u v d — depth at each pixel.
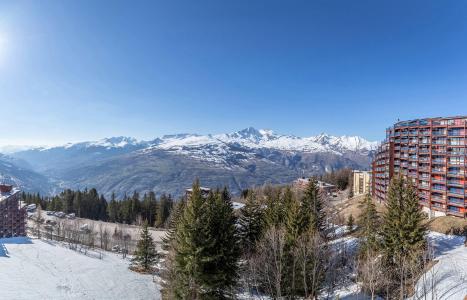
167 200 186.12
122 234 143.75
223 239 48.59
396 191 60.53
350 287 56.94
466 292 45.56
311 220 61.47
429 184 103.81
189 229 46.00
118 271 78.12
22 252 85.38
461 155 95.44
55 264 78.06
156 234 149.62
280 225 63.75
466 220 89.44
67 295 60.41
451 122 99.38
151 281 73.88
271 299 52.53
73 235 127.50
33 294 58.56
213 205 51.06
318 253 50.91
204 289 46.16
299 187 181.25
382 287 53.88
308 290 52.19
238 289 54.41
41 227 161.25
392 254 56.69
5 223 133.25
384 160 127.75
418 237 55.44
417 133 109.62
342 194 188.38
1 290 58.50
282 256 51.94
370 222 65.56
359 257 59.50
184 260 46.28
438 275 52.31
